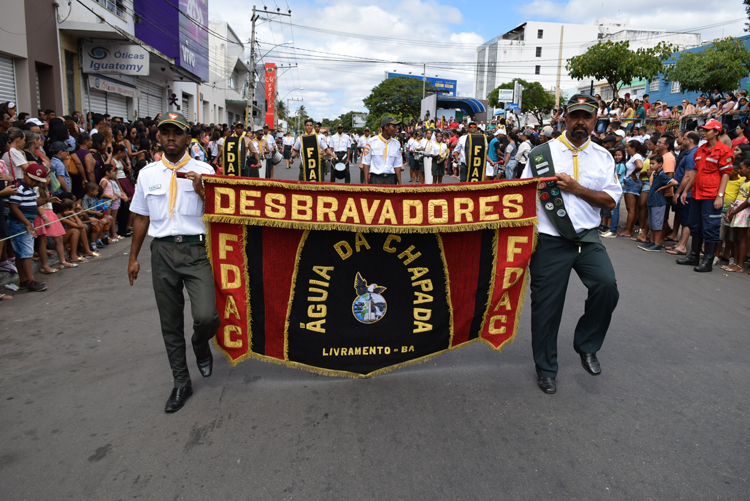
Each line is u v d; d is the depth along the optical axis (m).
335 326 3.54
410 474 2.62
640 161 8.92
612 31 74.12
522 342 4.44
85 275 6.50
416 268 3.50
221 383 3.62
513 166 12.99
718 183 6.66
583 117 3.24
